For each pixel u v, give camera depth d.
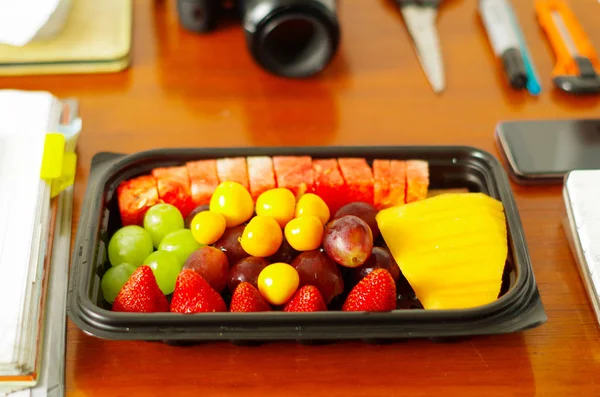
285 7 0.90
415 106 0.97
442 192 0.81
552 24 1.05
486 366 0.69
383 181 0.78
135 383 0.67
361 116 0.95
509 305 0.65
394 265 0.71
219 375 0.68
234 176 0.78
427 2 1.09
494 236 0.72
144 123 0.93
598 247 0.72
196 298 0.64
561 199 0.85
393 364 0.69
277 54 0.97
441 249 0.71
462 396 0.67
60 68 0.98
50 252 0.74
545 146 0.88
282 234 0.72
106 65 0.99
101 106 0.95
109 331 0.62
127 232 0.72
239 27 1.07
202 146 0.90
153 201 0.77
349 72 1.01
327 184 0.78
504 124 0.91
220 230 0.72
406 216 0.74
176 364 0.68
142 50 1.03
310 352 0.69
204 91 0.98
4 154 0.77
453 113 0.96
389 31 1.08
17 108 0.83
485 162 0.80
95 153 0.89
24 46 0.97
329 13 0.92
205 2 1.01
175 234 0.73
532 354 0.70
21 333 0.63
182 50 1.03
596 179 0.77
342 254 0.67
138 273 0.65
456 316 0.63
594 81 0.98
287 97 0.98
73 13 1.03
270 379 0.67
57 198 0.80
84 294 0.65
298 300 0.65
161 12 1.09
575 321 0.73
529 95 0.99
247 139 0.92
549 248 0.80
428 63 1.01
